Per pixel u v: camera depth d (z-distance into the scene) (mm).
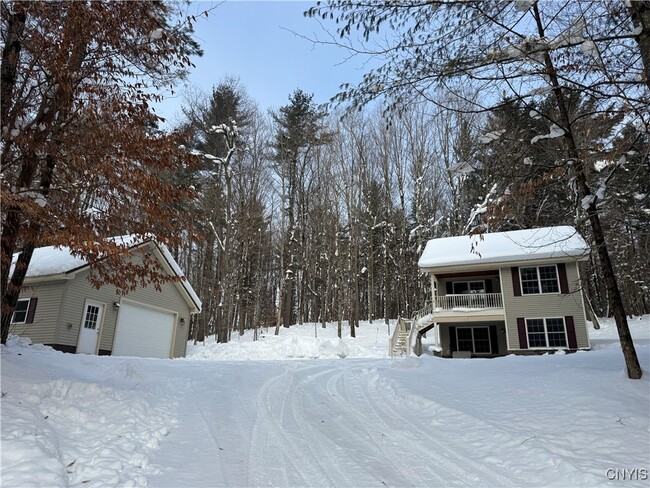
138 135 6176
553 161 6730
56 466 3684
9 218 6047
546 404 6809
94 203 6613
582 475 4152
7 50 6051
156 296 20109
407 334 23750
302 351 21359
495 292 23859
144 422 5727
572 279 20688
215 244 31266
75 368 8898
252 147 32438
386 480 4312
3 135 5645
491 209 6598
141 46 6387
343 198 36781
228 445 5227
